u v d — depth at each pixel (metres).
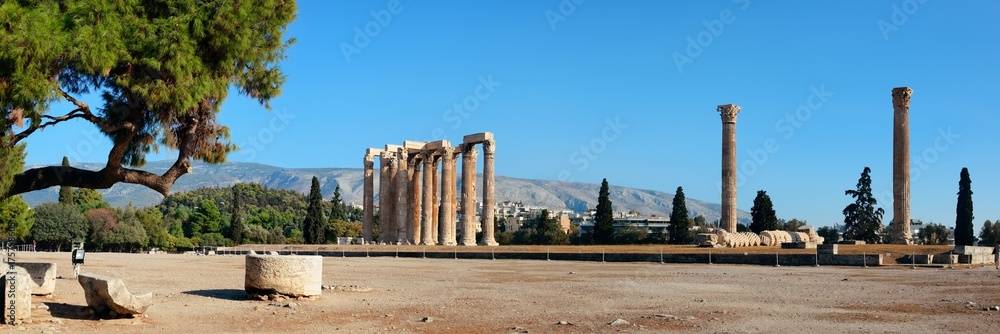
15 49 18.02
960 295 24.20
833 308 20.75
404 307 21.44
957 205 86.56
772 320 18.17
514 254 60.41
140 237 132.25
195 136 22.94
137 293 18.31
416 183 88.44
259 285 22.69
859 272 37.81
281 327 17.31
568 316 19.27
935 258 45.00
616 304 22.28
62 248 126.00
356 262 53.25
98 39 19.00
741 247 59.84
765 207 98.69
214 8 20.70
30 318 17.00
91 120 21.27
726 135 72.06
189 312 19.86
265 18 22.28
